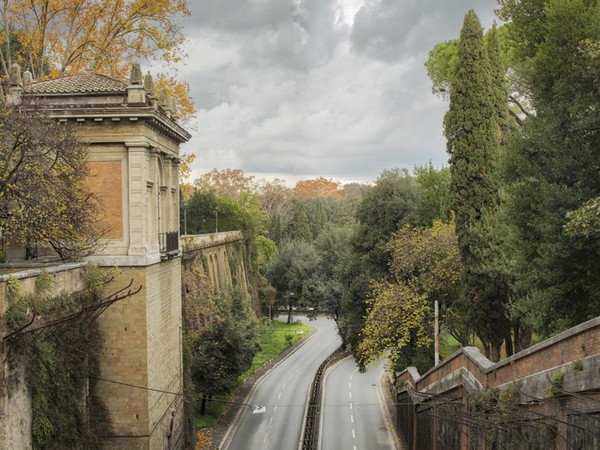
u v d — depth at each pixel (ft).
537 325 73.61
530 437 44.91
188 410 94.84
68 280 60.49
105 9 113.19
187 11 118.11
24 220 56.29
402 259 126.82
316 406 124.47
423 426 85.81
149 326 70.54
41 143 58.80
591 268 60.90
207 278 140.36
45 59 127.44
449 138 101.55
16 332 45.01
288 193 460.14
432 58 156.25
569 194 61.36
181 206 221.87
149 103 72.79
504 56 120.67
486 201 94.79
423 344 118.11
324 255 247.50
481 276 91.71
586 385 37.37
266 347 203.21
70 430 56.49
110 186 71.26
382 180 149.89
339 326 153.89
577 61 62.39
